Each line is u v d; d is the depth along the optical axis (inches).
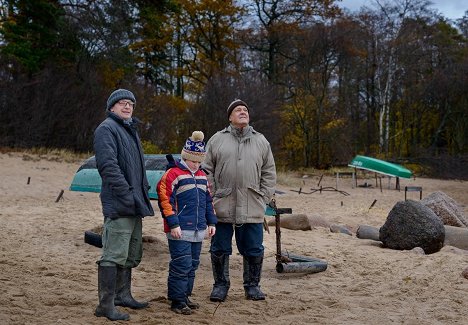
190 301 238.8
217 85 1320.1
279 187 1060.5
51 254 334.3
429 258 349.1
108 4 1314.0
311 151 1678.2
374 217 629.3
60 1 1325.0
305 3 1721.2
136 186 211.2
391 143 1979.6
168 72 1710.1
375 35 1876.2
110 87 1284.4
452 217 505.0
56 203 616.4
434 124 2021.4
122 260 209.5
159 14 1465.3
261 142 253.4
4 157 951.0
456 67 1911.9
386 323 223.1
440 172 1552.7
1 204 581.3
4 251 336.5
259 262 253.1
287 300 254.5
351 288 279.9
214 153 251.4
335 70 1822.1
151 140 1259.2
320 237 437.7
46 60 1224.8
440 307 245.8
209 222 234.5
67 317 207.8
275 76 1712.6
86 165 368.5
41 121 1114.1
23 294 236.4
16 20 1262.3
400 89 1980.8
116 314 207.5
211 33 1692.9
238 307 237.9
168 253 348.2
